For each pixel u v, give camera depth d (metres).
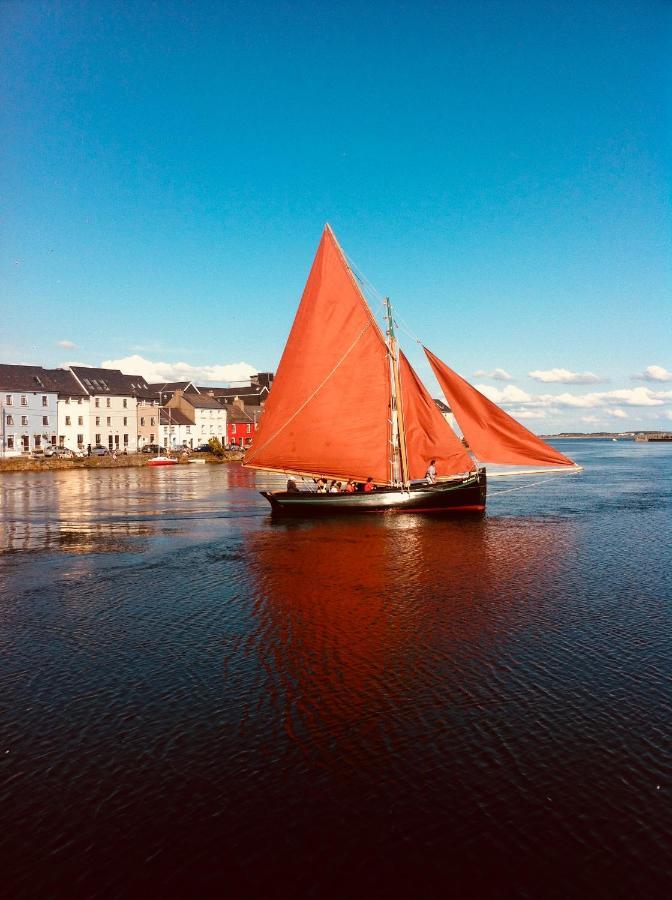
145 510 52.34
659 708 13.77
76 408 124.06
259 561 30.36
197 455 129.38
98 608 22.31
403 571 27.36
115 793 11.13
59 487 74.75
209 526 42.62
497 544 33.78
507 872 9.27
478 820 10.30
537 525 40.75
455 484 44.88
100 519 46.94
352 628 19.44
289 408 44.22
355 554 31.56
